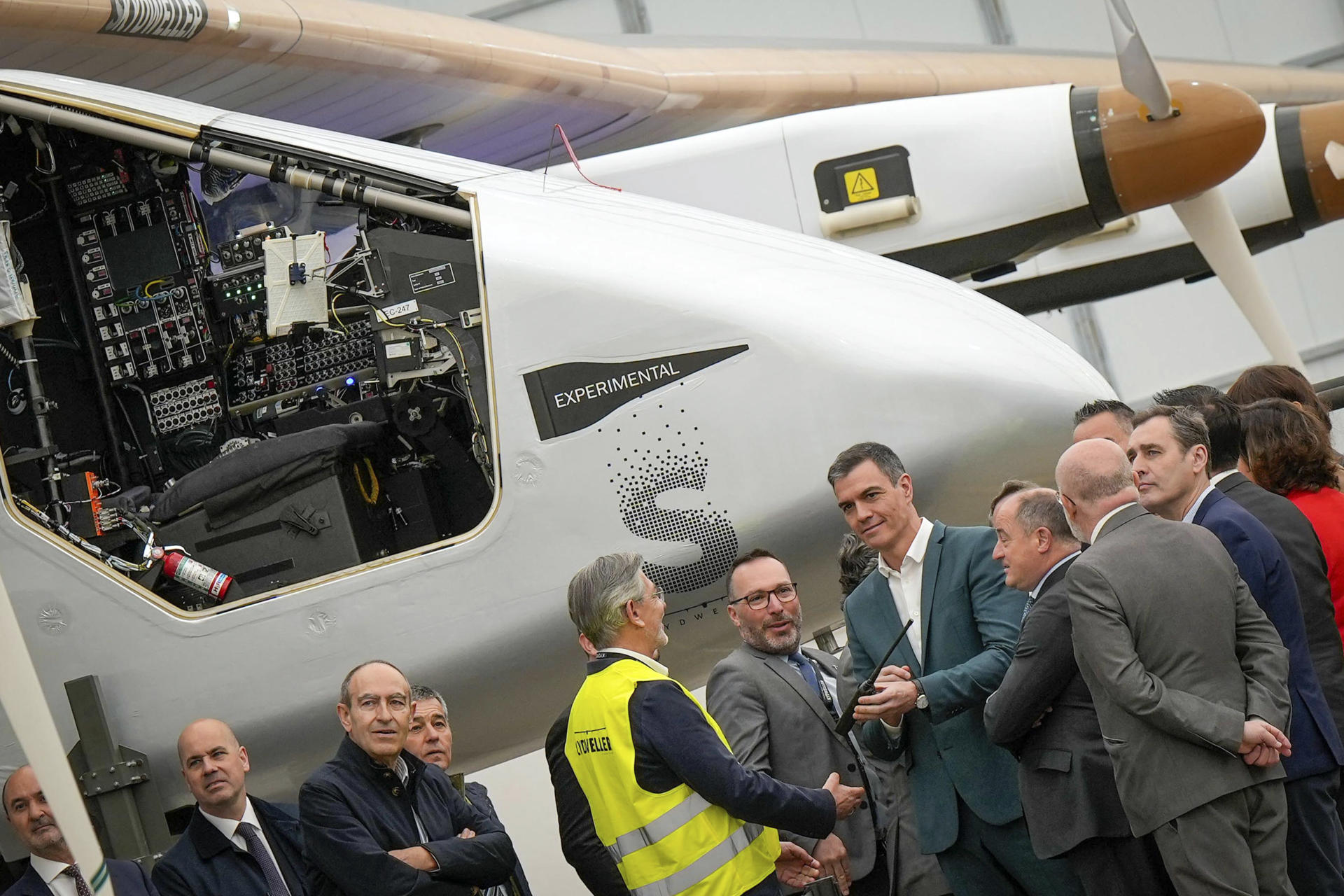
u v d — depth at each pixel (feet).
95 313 14.57
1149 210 20.34
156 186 14.43
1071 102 18.20
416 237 12.78
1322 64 54.95
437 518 13.39
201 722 10.40
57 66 17.03
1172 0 55.72
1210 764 8.92
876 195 18.24
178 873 10.16
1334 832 9.93
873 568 11.87
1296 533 10.88
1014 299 22.43
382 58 18.93
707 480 11.70
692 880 9.05
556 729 10.09
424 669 11.84
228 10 17.08
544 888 19.38
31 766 8.44
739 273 12.23
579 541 11.71
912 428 11.66
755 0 56.59
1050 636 9.50
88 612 12.16
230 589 12.64
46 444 13.50
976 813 10.29
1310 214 21.86
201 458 14.52
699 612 11.97
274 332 13.61
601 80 21.29
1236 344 53.72
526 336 11.89
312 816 9.80
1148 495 10.55
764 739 10.95
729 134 18.48
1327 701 10.66
